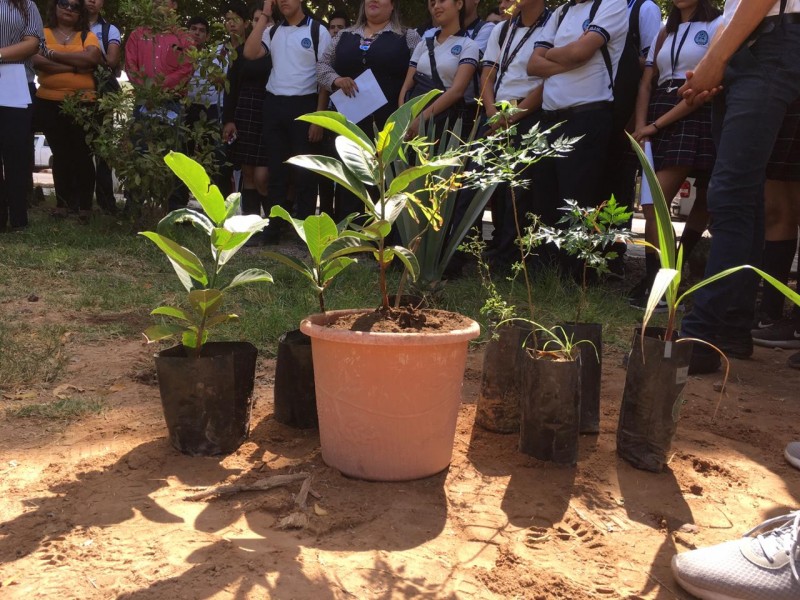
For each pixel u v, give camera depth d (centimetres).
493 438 256
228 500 205
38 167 1827
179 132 658
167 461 228
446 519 200
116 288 464
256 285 471
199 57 638
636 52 471
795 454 244
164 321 396
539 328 261
